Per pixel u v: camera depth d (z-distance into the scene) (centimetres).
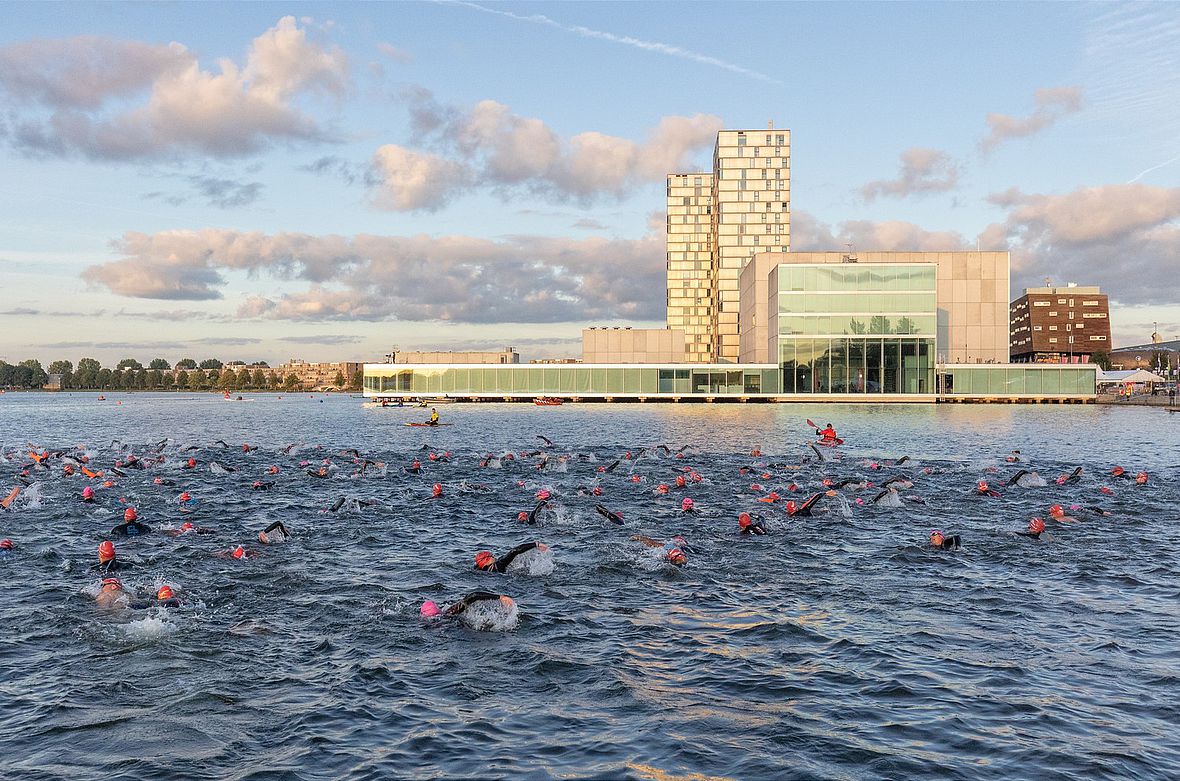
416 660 1332
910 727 1082
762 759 994
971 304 12481
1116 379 14600
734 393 11894
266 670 1287
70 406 15300
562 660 1329
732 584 1800
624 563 1988
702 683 1234
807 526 2456
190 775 955
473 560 2022
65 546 2162
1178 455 4550
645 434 6122
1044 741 1040
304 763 985
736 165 18162
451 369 12812
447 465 4053
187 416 10281
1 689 1205
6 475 3653
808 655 1351
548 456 4416
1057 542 2233
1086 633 1461
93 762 988
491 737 1055
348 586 1778
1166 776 953
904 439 5625
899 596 1703
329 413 10612
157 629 1481
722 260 18200
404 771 964
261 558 2034
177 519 2575
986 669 1285
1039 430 6481
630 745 1030
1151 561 2011
